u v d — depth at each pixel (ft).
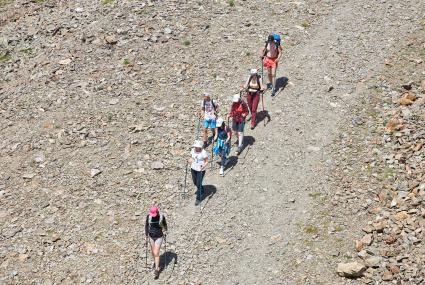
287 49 142.41
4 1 180.65
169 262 88.12
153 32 150.00
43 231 95.40
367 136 109.09
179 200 99.76
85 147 113.60
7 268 88.84
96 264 88.79
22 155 113.09
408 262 80.33
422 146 101.76
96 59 141.79
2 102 130.52
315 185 100.07
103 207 99.35
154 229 83.35
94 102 126.62
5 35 157.28
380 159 102.53
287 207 96.43
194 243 91.20
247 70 134.21
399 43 140.56
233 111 106.01
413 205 89.76
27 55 147.43
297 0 166.71
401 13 156.35
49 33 155.33
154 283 84.89
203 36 148.87
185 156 109.29
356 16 156.76
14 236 94.73
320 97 122.93
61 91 131.44
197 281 84.74
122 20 156.35
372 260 82.12
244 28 151.94
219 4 164.14
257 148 110.32
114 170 107.14
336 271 83.05
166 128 116.78
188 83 130.82
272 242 90.07
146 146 112.27
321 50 140.87
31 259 90.33
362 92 122.62
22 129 120.78
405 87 120.47
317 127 114.11
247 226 93.56
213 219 95.45
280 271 84.89
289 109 120.26
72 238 93.71
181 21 155.22
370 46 140.77
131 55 142.00
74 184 104.78
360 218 91.35
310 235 90.22
